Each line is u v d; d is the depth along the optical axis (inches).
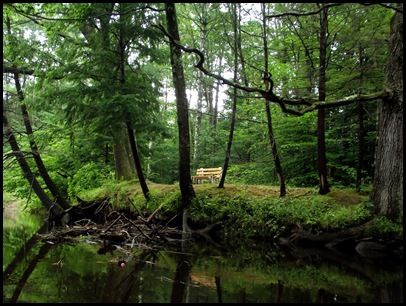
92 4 379.9
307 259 309.9
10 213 794.2
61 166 671.1
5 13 431.8
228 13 416.5
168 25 396.5
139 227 421.1
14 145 517.0
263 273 259.8
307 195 404.8
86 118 414.0
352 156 503.5
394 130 317.1
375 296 202.1
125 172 601.6
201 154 837.8
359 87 375.9
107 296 199.6
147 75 442.6
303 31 430.3
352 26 362.9
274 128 498.3
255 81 444.8
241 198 429.7
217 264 290.2
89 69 406.3
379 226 313.6
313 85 425.1
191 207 432.5
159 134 428.1
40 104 426.0
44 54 434.6
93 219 564.7
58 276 244.5
